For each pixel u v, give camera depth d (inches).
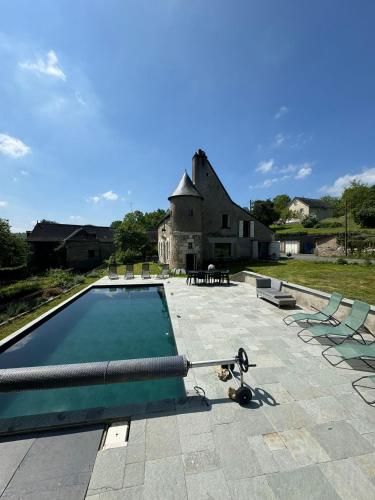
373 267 692.1
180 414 123.0
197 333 238.8
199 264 794.8
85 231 1323.8
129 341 273.4
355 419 119.6
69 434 110.1
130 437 108.2
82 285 584.1
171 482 87.7
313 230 1668.3
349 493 83.8
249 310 319.6
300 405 130.2
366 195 1948.8
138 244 1288.1
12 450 101.0
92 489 84.8
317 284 442.6
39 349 253.0
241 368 133.0
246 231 944.3
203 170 912.9
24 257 725.3
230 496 83.0
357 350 151.9
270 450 101.5
